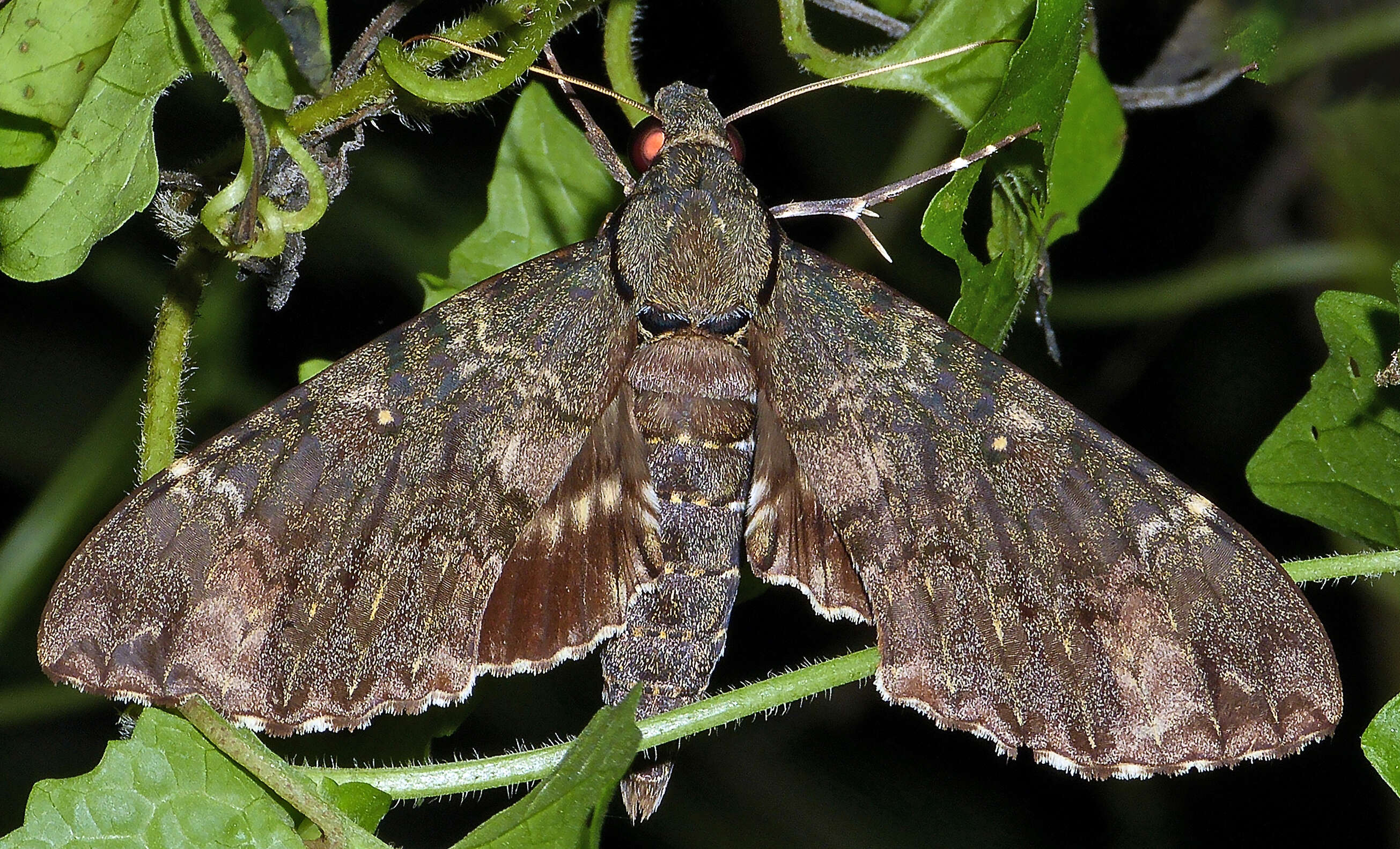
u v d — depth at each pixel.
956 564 0.37
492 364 0.37
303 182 0.37
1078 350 0.43
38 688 0.42
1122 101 0.40
